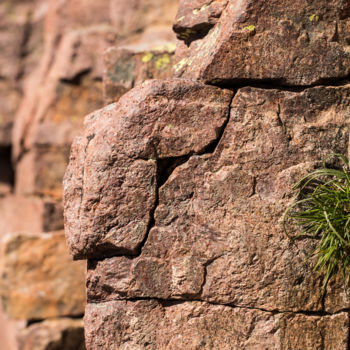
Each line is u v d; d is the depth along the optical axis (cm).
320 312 389
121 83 508
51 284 732
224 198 382
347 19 396
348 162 387
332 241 372
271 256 382
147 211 381
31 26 1091
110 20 873
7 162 1084
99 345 386
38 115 818
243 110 385
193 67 408
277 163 385
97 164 382
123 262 386
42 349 721
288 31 386
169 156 381
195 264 383
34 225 793
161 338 386
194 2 429
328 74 392
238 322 384
